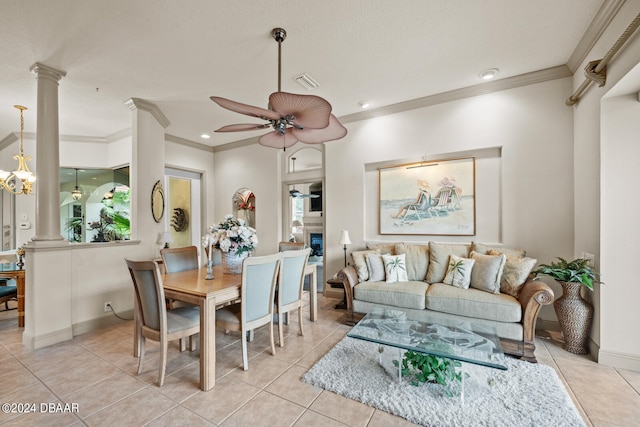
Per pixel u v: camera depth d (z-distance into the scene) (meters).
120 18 2.28
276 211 5.32
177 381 2.23
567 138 3.11
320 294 4.82
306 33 2.50
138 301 2.57
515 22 2.39
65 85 3.36
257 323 2.54
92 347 2.85
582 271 2.52
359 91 3.65
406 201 4.02
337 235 4.53
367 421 1.79
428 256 3.59
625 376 2.25
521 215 3.32
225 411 1.88
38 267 2.85
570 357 2.56
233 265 3.01
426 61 2.97
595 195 2.57
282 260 2.77
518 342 2.56
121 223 5.87
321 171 4.82
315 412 1.87
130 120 4.47
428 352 1.95
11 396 2.04
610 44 2.27
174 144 5.44
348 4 2.17
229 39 2.57
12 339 3.03
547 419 1.75
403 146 4.02
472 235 3.62
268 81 3.35
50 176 2.98
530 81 3.26
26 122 4.44
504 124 3.41
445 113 3.74
